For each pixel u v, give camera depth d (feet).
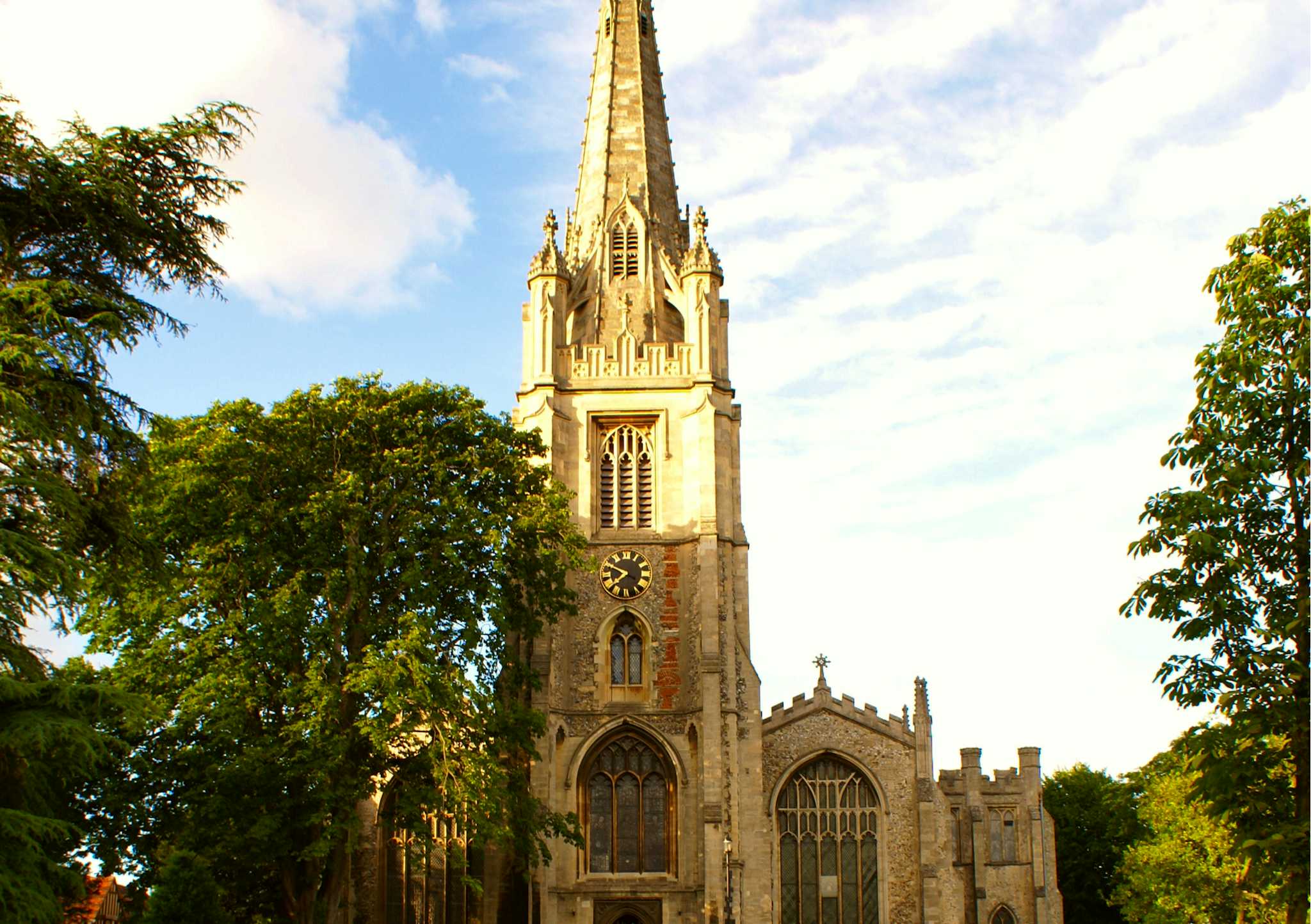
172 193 109.81
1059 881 321.93
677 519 234.17
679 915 214.07
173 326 107.55
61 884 94.99
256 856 139.74
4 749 90.27
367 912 211.00
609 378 242.37
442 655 160.45
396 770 162.61
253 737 148.15
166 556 147.74
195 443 155.02
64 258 104.99
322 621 151.84
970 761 263.08
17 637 92.99
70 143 104.32
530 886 207.62
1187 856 192.95
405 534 162.09
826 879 231.30
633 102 272.51
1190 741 87.10
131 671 146.10
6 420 90.07
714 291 247.50
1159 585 90.12
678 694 224.94
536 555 179.73
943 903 238.07
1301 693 84.69
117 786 138.41
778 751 236.02
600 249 257.14
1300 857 80.59
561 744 222.28
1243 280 88.94
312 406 163.22
